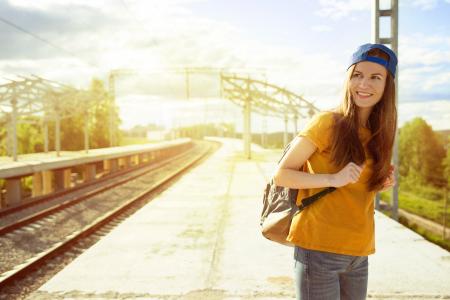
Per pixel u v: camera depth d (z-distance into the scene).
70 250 6.95
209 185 12.51
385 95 1.53
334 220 1.54
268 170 17.70
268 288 3.94
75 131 43.25
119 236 6.12
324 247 1.53
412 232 5.93
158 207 8.70
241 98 26.14
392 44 7.09
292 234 1.61
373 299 3.58
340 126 1.48
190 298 3.71
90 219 9.89
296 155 1.55
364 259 1.66
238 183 13.01
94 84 46.00
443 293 3.70
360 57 1.50
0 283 4.89
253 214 7.88
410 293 3.70
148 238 6.01
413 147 88.12
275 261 4.81
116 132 49.84
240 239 5.92
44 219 9.39
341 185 1.46
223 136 102.44
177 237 6.06
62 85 19.25
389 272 4.24
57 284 4.07
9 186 13.35
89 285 4.04
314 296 1.58
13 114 17.52
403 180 88.56
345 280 1.69
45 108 21.25
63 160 17.81
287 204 1.71
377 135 1.54
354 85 1.51
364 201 1.56
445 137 88.38
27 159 19.19
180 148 51.56
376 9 7.05
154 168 25.05
